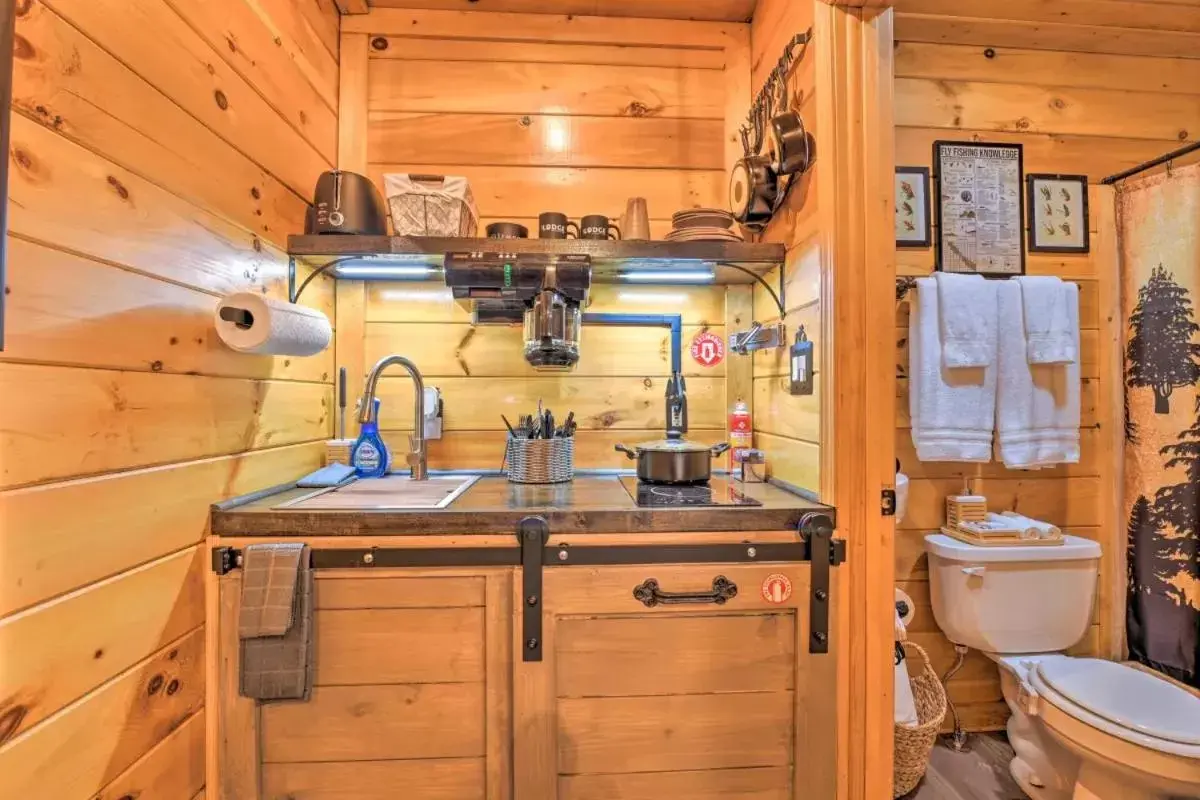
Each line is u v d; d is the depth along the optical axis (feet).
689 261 4.75
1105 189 6.07
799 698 3.77
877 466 3.85
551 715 3.67
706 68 5.82
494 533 3.66
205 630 3.48
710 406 5.75
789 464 4.58
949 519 5.83
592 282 5.63
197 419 3.38
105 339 2.65
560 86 5.74
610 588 3.69
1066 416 5.58
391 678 3.63
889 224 3.89
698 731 3.75
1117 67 6.14
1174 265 5.52
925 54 5.97
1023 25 5.67
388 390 5.56
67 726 2.42
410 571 3.64
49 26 2.32
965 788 5.09
